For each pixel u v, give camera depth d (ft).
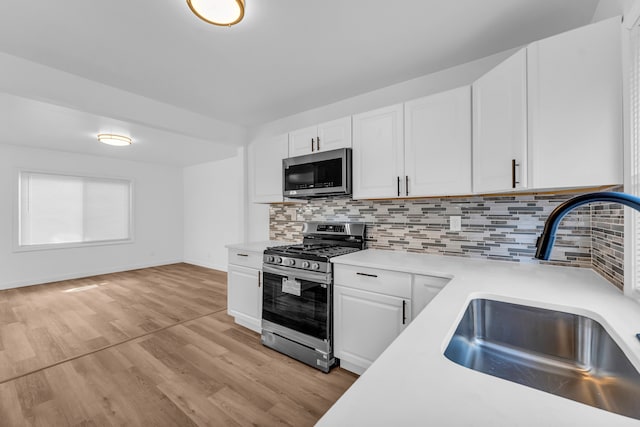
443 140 5.95
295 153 8.65
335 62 7.06
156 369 6.75
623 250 3.90
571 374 3.21
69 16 5.38
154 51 6.57
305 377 6.46
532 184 4.42
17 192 14.07
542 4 5.07
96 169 16.57
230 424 5.05
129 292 13.19
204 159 17.89
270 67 7.29
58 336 8.53
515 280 4.58
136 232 18.35
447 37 6.06
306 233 9.45
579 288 4.11
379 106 8.50
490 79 5.14
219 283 14.85
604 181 3.92
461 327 3.16
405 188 6.50
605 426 1.46
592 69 3.99
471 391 1.76
